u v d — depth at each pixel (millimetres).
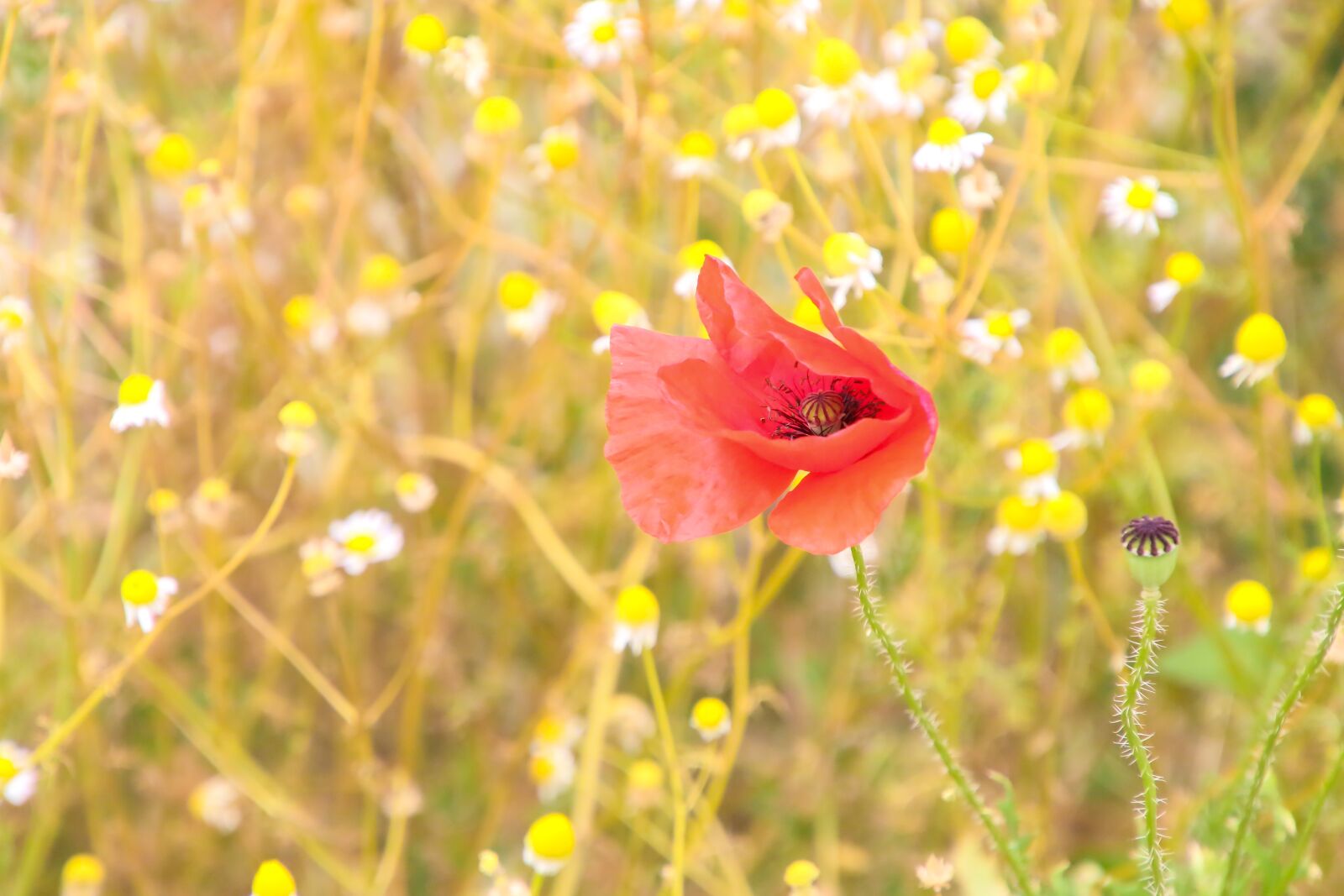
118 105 978
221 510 921
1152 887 784
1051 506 861
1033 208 979
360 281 970
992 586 967
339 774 989
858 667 996
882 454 737
